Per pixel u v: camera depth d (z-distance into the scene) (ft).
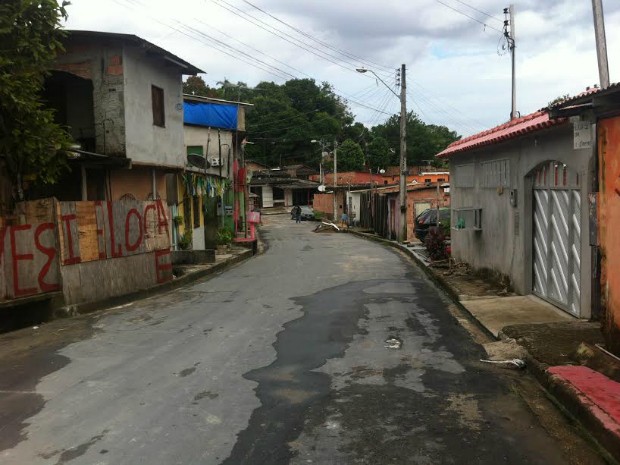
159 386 19.58
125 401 18.08
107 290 36.96
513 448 14.49
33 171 33.58
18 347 25.80
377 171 242.58
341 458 13.92
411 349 24.48
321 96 248.93
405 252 75.66
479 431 15.53
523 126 32.91
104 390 19.24
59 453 14.33
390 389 19.04
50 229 32.45
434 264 53.16
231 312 33.73
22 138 31.24
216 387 19.40
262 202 236.63
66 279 33.17
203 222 77.15
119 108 47.96
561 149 28.99
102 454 14.24
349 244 93.97
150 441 14.99
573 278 28.96
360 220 150.30
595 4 30.71
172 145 58.23
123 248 39.01
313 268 57.57
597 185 22.84
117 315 33.42
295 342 25.90
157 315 33.22
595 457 14.06
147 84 52.54
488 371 21.09
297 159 243.40
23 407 17.71
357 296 39.22
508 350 22.90
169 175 62.54
